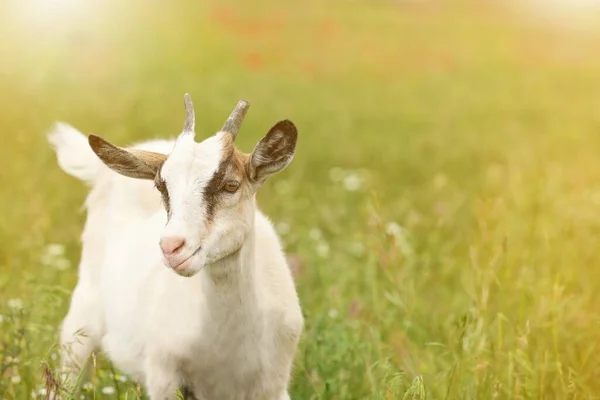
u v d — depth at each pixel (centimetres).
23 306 714
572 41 3572
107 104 1778
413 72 2983
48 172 1267
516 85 2734
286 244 1027
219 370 566
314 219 1212
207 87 2402
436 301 903
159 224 632
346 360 708
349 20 4162
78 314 675
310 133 1950
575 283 819
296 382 690
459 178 1562
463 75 2931
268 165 527
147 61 2619
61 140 738
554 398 652
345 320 779
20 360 670
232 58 2983
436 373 698
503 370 661
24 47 2027
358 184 1404
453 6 4494
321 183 1512
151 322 580
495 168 1394
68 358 662
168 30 3297
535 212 881
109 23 2877
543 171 1401
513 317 746
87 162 720
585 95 2570
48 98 1730
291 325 577
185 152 508
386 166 1670
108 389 623
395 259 767
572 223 947
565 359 691
